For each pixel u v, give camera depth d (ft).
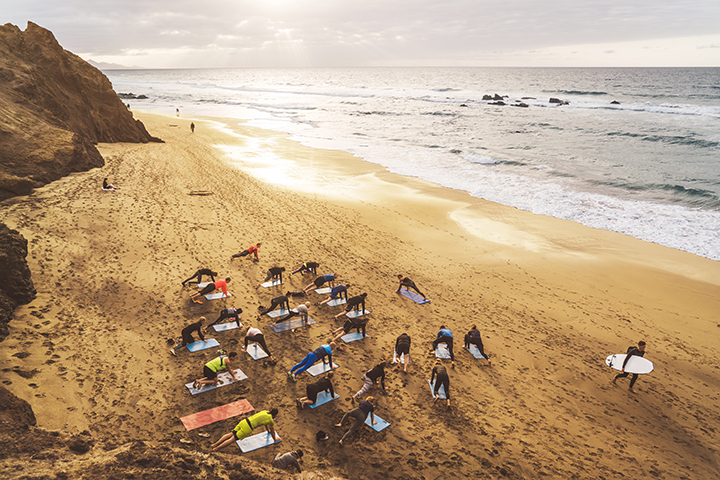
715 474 28.30
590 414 33.32
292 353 37.35
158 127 158.92
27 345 32.35
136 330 37.58
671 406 34.94
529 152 134.41
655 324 46.98
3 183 59.11
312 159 120.06
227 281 44.75
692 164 116.06
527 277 56.95
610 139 153.99
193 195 75.82
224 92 404.77
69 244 49.98
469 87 451.53
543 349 41.68
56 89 99.91
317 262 56.85
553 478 26.32
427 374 36.37
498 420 31.50
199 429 27.22
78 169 77.30
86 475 17.99
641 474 27.50
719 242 66.69
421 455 27.22
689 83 456.45
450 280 55.26
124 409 28.14
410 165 116.78
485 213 79.92
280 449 26.37
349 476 24.75
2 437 19.88
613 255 63.31
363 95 358.02
